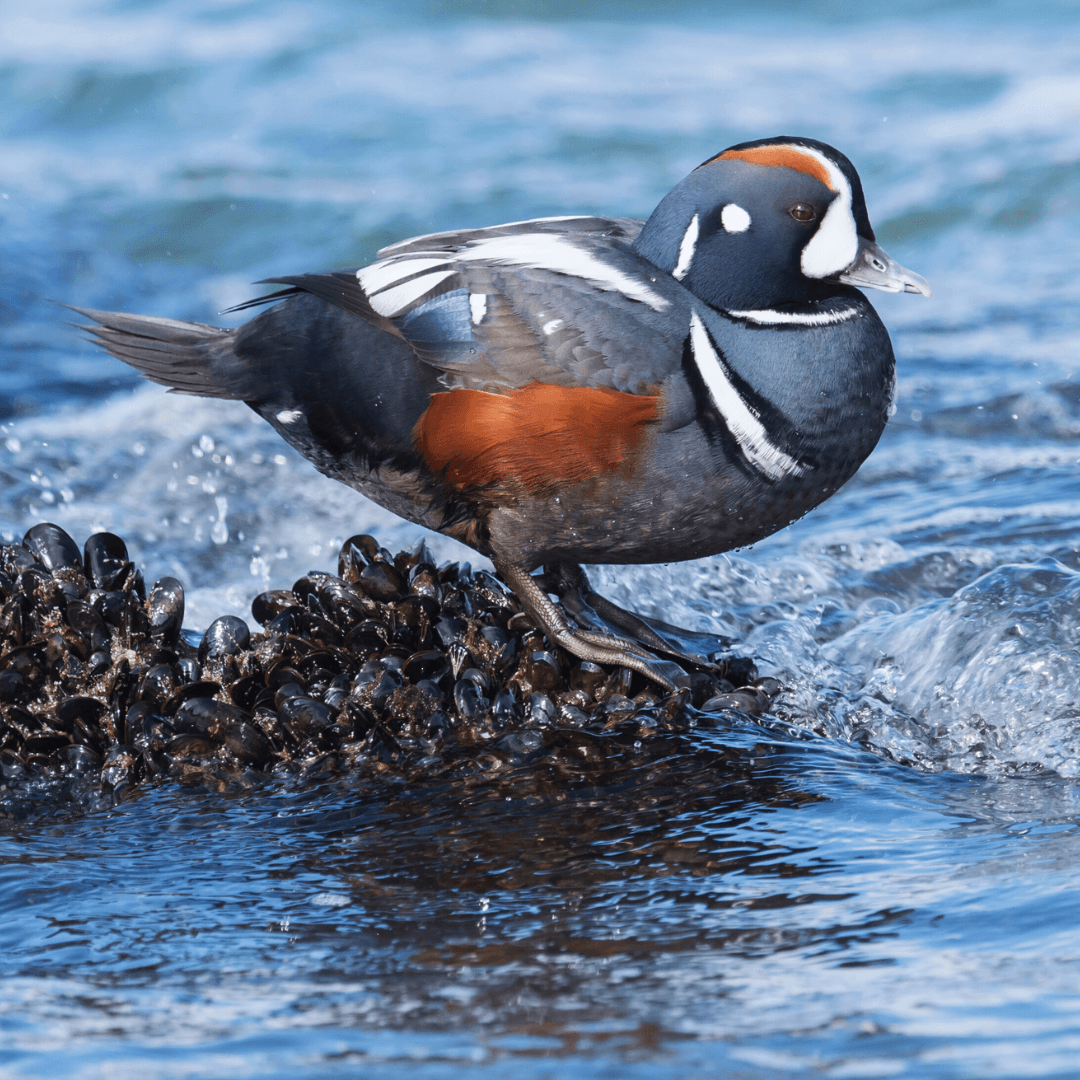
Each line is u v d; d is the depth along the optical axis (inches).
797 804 266.2
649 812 262.7
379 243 877.8
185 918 223.1
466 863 242.1
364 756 289.4
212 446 571.2
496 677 314.3
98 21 1293.1
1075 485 509.0
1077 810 263.9
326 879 237.8
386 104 1090.7
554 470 295.6
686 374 287.9
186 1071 170.7
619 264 299.7
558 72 1159.0
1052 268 800.3
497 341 291.7
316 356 314.8
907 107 1063.0
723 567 433.1
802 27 1283.2
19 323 770.2
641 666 314.8
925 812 263.0
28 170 993.5
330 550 500.7
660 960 200.4
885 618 394.0
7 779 282.4
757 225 297.0
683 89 1115.9
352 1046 176.6
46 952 210.8
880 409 308.7
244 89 1136.2
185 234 902.4
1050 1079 161.9
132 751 289.7
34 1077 169.6
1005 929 205.2
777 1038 175.0
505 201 898.7
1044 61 1138.0
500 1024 181.8
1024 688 323.9
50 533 339.6
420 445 307.0
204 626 418.6
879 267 300.7
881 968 194.2
